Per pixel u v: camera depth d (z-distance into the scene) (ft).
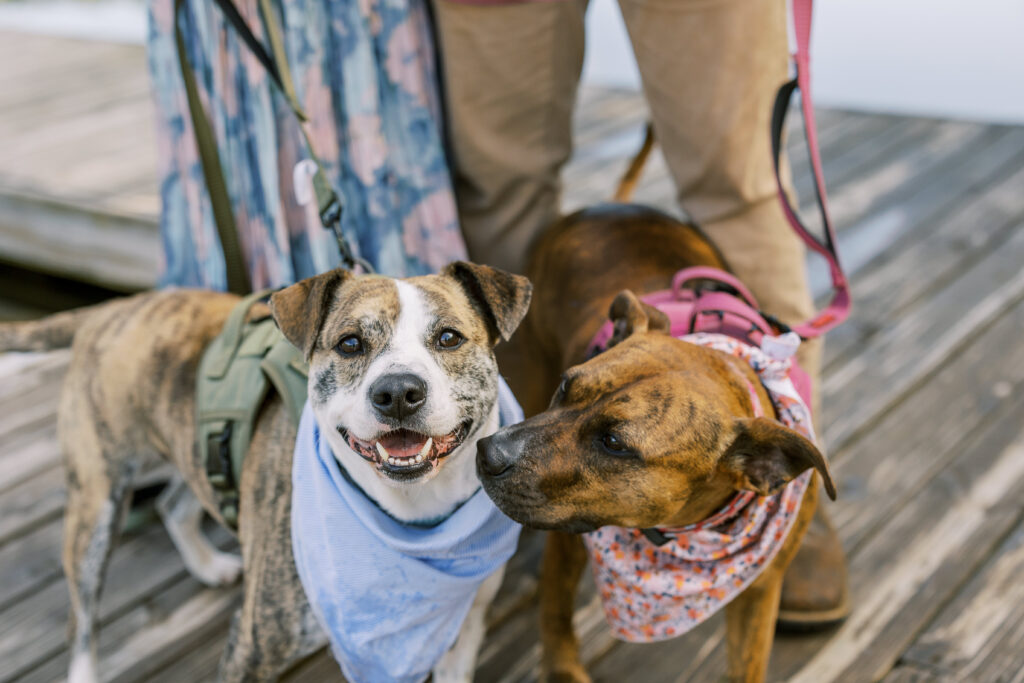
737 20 8.73
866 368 13.11
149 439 8.34
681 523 7.13
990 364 13.14
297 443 6.94
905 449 11.57
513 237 10.77
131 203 15.81
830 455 11.48
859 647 9.02
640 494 6.50
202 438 7.56
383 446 6.34
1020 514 10.52
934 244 16.28
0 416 12.67
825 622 9.07
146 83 22.97
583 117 21.68
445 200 10.28
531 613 9.58
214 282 9.96
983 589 9.57
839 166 19.30
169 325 8.34
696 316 7.82
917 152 19.86
